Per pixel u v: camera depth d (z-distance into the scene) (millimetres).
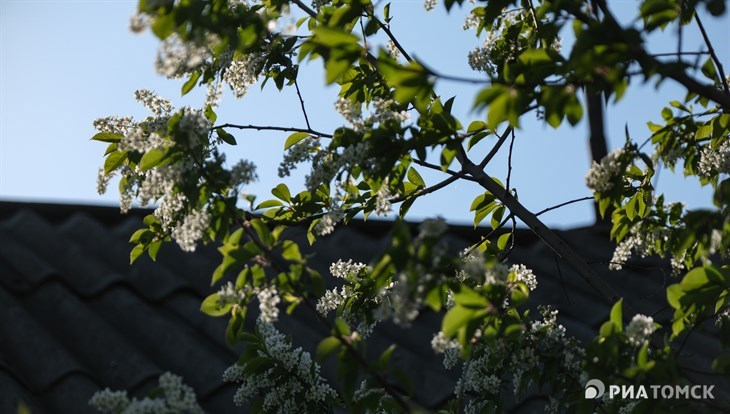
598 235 10062
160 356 6355
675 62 3447
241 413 5648
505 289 3930
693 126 4586
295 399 4664
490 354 4379
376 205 4746
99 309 7020
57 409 5570
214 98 4660
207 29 3611
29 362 5938
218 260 8062
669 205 4902
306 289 3830
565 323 7711
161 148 4078
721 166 4617
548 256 9609
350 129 4211
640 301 8609
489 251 5078
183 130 4035
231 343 3947
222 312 3904
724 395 5191
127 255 8000
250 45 4395
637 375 3729
